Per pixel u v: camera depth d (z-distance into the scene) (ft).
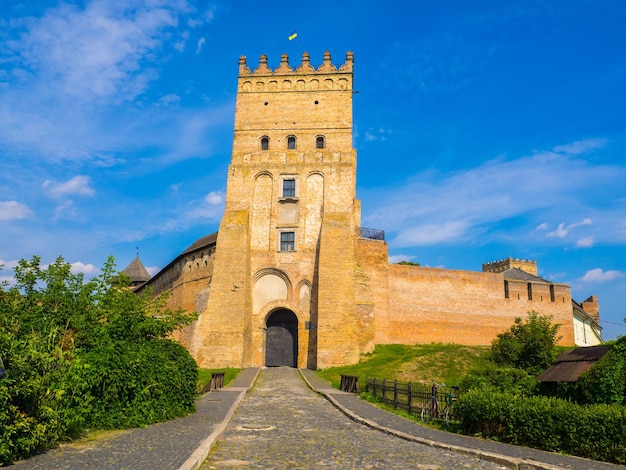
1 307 59.11
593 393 53.72
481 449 45.85
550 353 111.65
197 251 187.01
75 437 46.11
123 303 67.15
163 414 56.75
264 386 101.76
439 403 62.95
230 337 138.31
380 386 80.69
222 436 50.29
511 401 50.88
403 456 43.73
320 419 63.16
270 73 167.63
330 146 160.66
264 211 156.15
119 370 53.16
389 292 176.04
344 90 164.86
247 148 162.50
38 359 44.86
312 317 147.74
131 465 36.50
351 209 152.15
